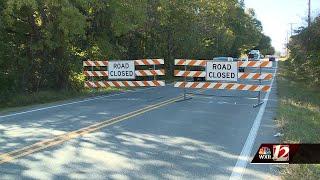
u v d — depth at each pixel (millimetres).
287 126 12469
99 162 8547
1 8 21859
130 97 22203
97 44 28047
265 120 14336
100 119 14023
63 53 24781
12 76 22328
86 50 28062
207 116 15102
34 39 23641
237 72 19203
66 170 7977
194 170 8047
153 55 41656
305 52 43344
